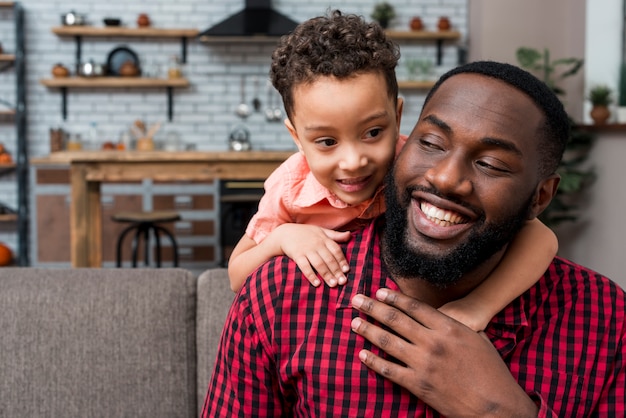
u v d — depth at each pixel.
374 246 1.05
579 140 4.38
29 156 6.42
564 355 1.01
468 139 0.90
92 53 6.46
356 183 1.15
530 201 0.94
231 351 1.06
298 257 1.05
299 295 1.03
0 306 1.51
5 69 6.38
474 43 6.14
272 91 6.60
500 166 0.90
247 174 4.18
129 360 1.51
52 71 6.24
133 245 5.95
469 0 6.44
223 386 1.08
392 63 1.12
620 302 1.05
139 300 1.55
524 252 1.03
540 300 1.03
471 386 0.93
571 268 1.07
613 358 1.02
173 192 5.93
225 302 1.58
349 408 0.99
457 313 0.98
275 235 1.15
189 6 6.52
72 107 6.46
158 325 1.54
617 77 4.63
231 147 5.65
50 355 1.49
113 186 5.91
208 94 6.57
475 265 0.94
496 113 0.90
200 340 1.56
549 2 5.30
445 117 0.91
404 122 6.58
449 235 0.92
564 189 4.20
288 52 1.14
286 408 1.08
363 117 1.09
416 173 0.93
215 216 5.95
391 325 0.96
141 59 6.50
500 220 0.91
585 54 4.75
